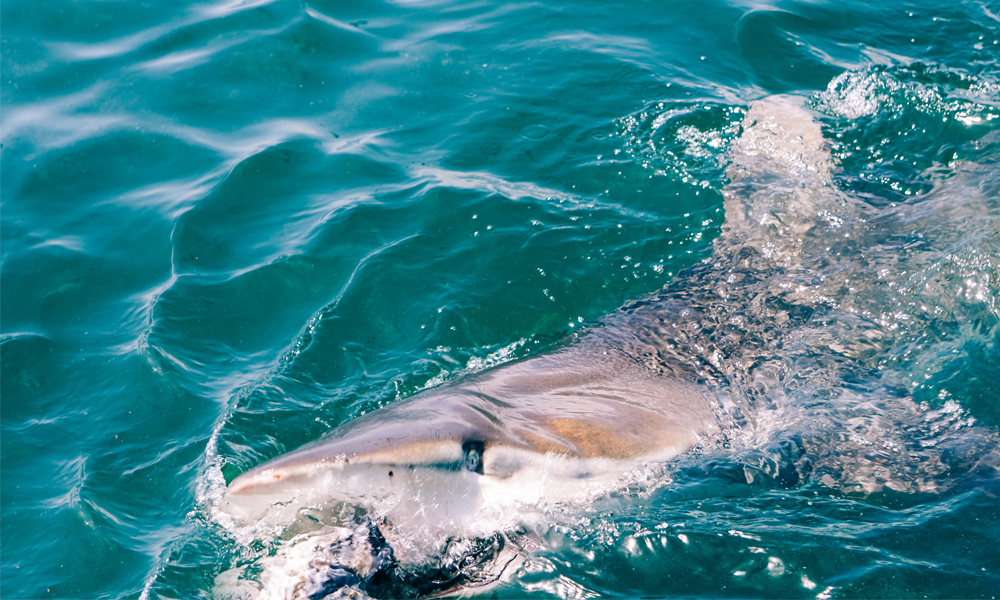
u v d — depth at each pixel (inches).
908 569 127.2
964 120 252.1
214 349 193.9
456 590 125.9
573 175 243.0
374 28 318.3
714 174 239.9
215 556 136.0
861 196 225.3
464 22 320.8
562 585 128.0
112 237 230.1
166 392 182.2
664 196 233.8
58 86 289.1
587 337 180.2
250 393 179.8
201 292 208.7
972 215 205.2
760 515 139.7
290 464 119.9
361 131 265.9
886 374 174.9
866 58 289.1
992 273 186.4
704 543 133.5
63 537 153.2
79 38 313.3
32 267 220.4
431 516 124.8
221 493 152.3
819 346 180.2
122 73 294.0
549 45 302.5
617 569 130.2
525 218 227.9
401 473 122.1
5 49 304.7
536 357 169.9
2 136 267.7
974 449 154.5
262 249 222.2
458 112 272.1
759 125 258.5
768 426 161.8
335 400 178.2
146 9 329.4
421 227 226.5
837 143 248.7
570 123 263.9
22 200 244.7
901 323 184.2
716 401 164.2
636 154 249.6
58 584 144.6
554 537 132.6
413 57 299.7
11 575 147.1
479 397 144.6
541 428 139.2
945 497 142.4
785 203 224.4
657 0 326.6
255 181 245.4
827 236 210.1
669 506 140.4
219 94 283.6
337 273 213.8
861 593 124.3
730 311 189.2
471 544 127.1
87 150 261.1
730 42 299.9
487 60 296.8
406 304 205.3
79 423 177.5
